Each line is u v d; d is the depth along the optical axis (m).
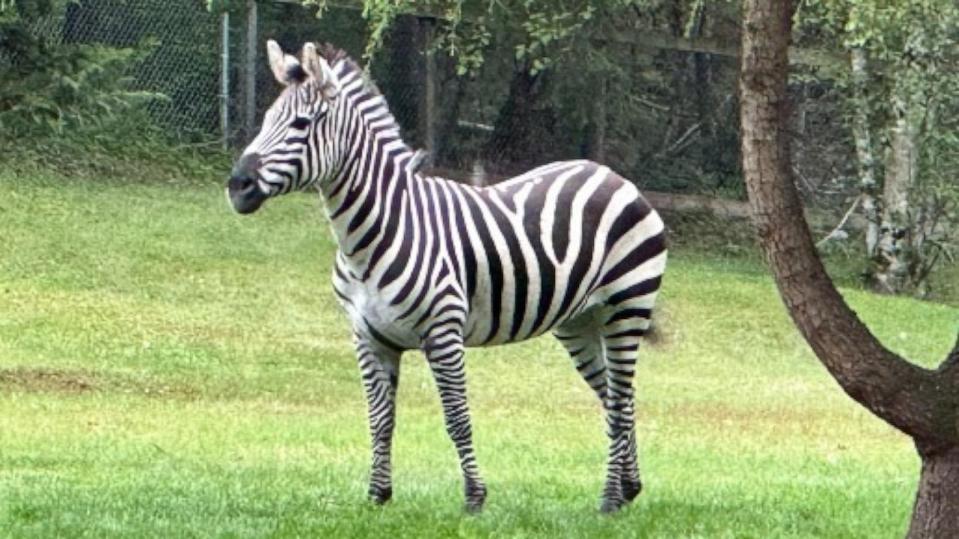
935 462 17.42
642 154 63.16
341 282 21.42
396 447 30.70
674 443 33.56
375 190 20.84
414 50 60.06
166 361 40.09
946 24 52.84
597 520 21.78
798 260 16.78
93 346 40.75
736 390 42.72
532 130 61.47
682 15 63.00
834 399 42.19
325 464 27.61
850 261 63.56
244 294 47.53
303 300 47.69
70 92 53.62
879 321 53.00
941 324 53.66
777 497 24.94
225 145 61.03
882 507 24.19
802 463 31.11
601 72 60.31
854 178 65.12
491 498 23.62
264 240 53.06
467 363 43.84
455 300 21.11
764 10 16.42
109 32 59.94
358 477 25.77
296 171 20.38
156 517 21.27
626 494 23.11
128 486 24.06
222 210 55.47
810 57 58.84
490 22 56.12
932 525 17.45
